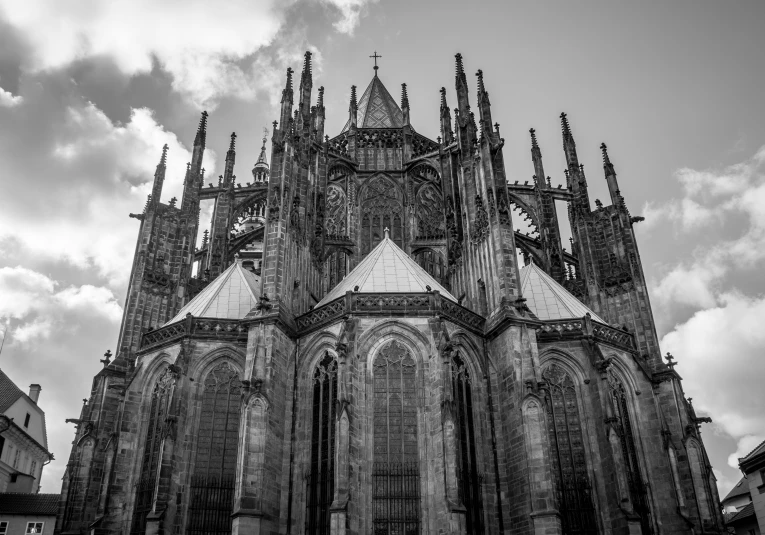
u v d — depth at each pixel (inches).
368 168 3774.6
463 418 2352.4
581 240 3307.1
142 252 3134.8
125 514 2341.3
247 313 2699.3
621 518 2255.2
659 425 2605.8
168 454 2250.2
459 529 1985.7
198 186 3467.0
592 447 2443.4
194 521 2266.2
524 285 2960.1
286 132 2896.2
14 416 4018.2
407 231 3449.8
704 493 2581.2
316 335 2482.8
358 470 2117.4
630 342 2787.9
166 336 2600.9
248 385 2277.3
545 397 2290.8
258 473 2159.2
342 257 3479.3
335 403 2346.2
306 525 2223.2
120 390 2797.7
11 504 3388.3
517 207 3676.2
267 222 2694.4
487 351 2513.5
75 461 2581.2
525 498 2192.4
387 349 2353.6
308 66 3326.8
